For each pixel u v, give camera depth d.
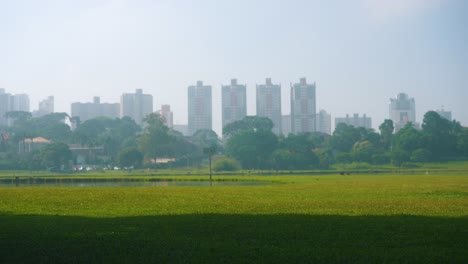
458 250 21.98
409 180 100.50
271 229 28.38
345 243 23.91
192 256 21.06
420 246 23.11
